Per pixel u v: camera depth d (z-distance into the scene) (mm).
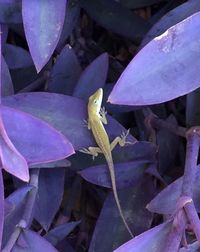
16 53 418
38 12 331
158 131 394
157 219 398
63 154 285
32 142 285
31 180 335
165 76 281
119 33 430
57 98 342
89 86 383
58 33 331
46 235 359
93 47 467
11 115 286
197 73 289
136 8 455
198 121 360
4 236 317
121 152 366
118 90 268
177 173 406
